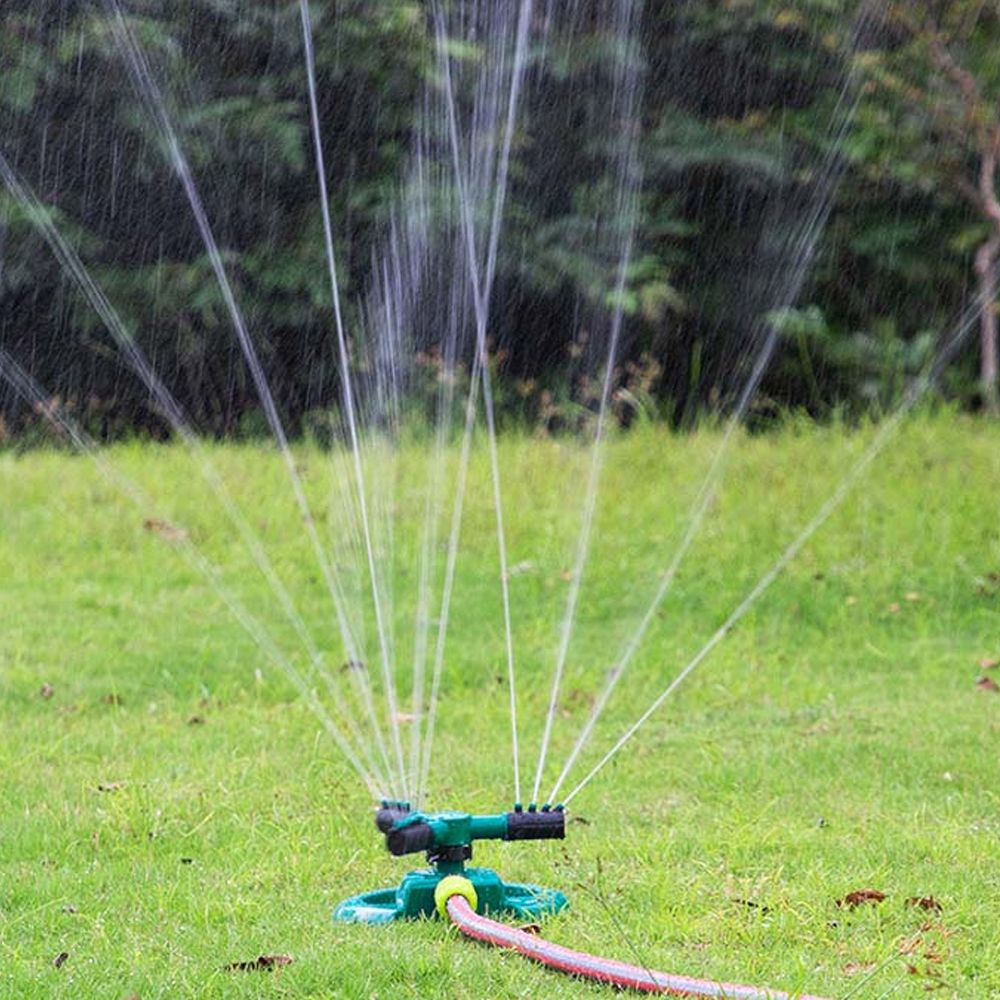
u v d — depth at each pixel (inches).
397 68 727.7
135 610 544.7
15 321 834.8
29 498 669.3
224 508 652.7
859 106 902.4
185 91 754.8
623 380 907.4
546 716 436.5
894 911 265.4
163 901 271.6
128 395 853.2
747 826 313.6
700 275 923.4
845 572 576.7
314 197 773.3
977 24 897.5
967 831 316.2
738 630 536.4
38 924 263.7
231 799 338.0
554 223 872.9
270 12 736.3
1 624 523.5
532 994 220.8
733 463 699.4
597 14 847.7
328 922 257.1
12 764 374.3
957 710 434.9
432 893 253.6
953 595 558.6
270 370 828.0
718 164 899.4
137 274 813.2
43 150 781.3
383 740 402.9
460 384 660.1
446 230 458.9
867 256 956.0
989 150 914.7
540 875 286.4
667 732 416.8
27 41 752.3
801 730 414.0
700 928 255.4
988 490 650.8
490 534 612.4
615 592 568.4
